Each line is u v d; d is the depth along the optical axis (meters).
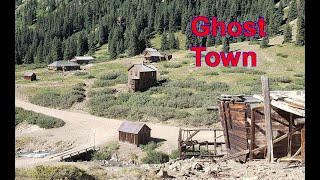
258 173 16.81
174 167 20.58
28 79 93.81
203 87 72.69
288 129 20.31
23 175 18.33
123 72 96.94
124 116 60.34
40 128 55.53
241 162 20.81
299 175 15.28
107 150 43.78
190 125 52.81
